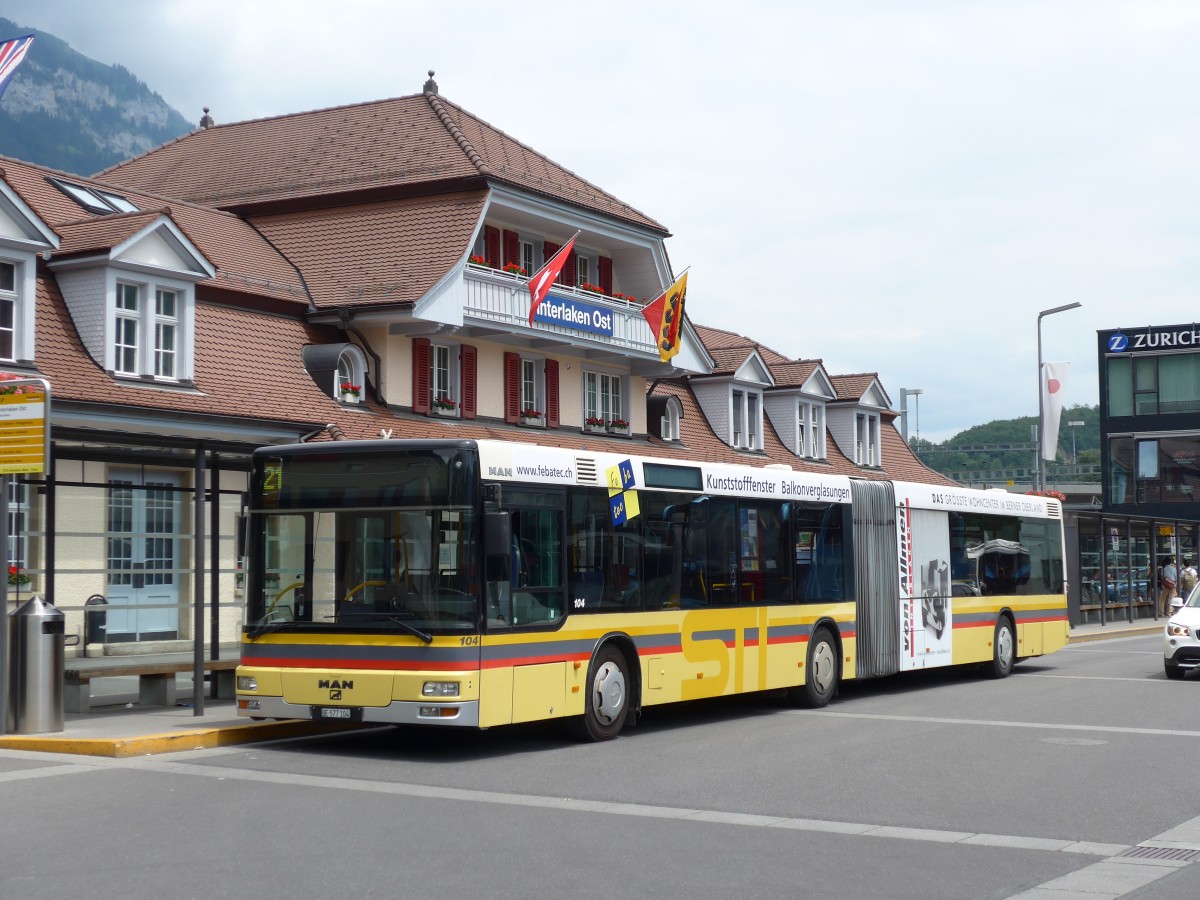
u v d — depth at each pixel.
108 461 16.62
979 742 15.45
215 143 37.66
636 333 36.31
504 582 14.23
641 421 38.72
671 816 10.77
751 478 18.66
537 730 16.77
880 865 9.03
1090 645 36.47
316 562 14.48
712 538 17.73
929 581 22.98
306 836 9.81
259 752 14.53
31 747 14.39
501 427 32.84
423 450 14.12
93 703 17.98
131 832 9.93
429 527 13.98
